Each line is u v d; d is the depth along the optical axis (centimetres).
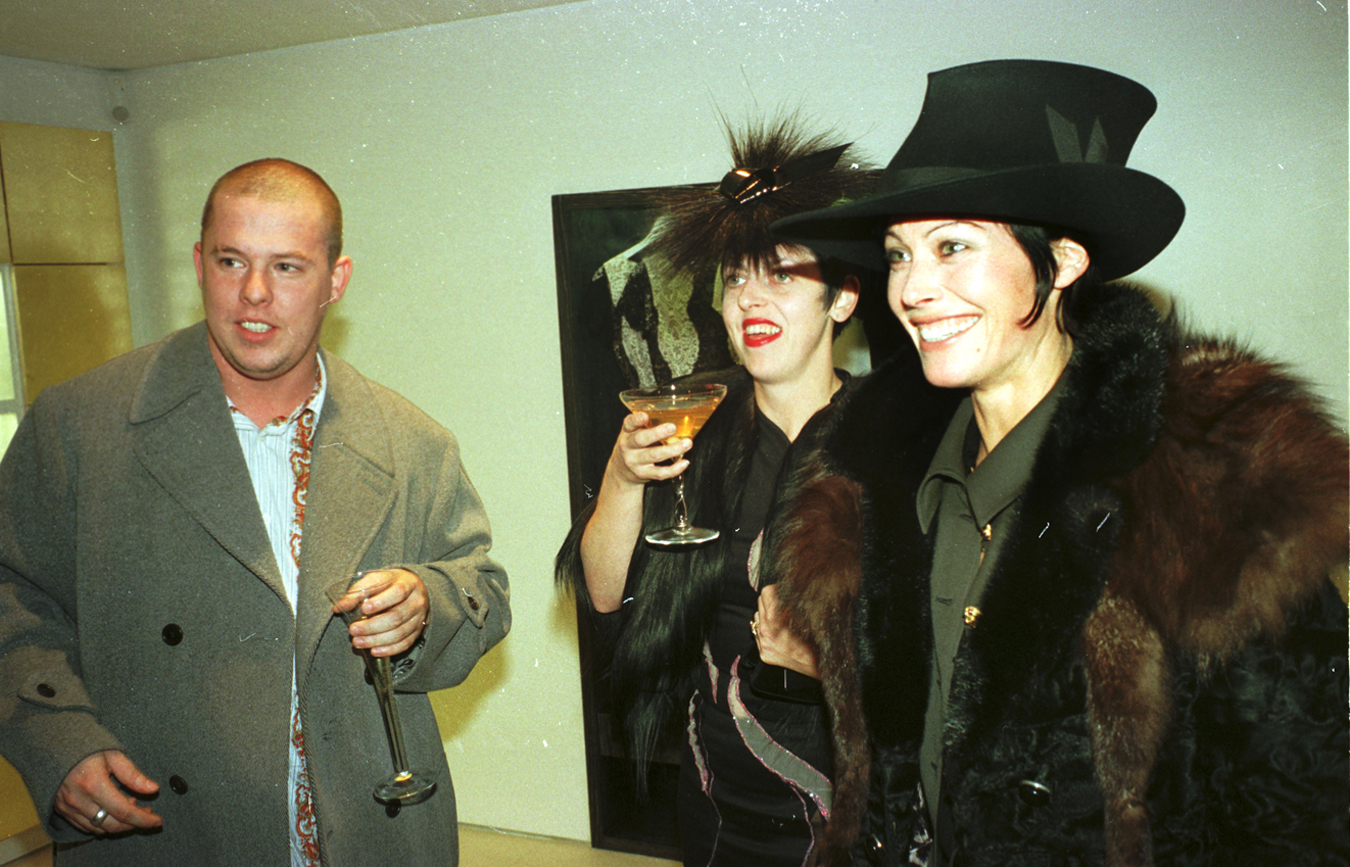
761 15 185
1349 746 78
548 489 222
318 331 133
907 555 104
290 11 198
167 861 121
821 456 118
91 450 125
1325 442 80
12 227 229
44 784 111
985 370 92
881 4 176
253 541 124
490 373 222
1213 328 163
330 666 127
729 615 148
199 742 121
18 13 195
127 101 247
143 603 122
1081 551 87
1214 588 80
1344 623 79
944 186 84
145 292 256
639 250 199
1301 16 152
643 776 187
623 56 198
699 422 140
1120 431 88
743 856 146
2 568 125
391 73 219
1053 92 93
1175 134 162
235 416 131
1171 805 84
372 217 227
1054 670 89
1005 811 91
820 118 183
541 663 229
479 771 239
